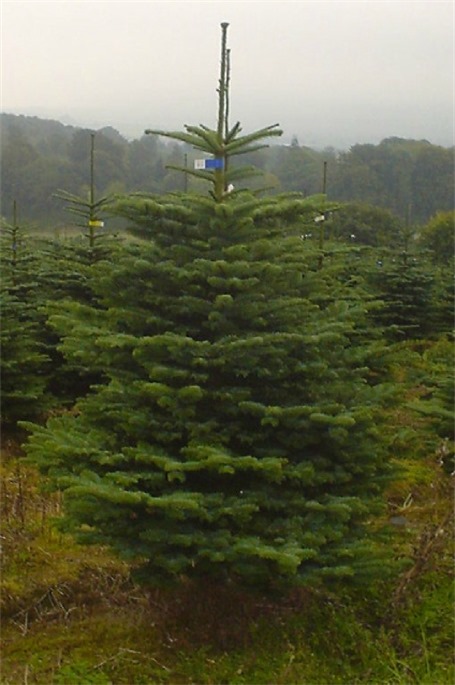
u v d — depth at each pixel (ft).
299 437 13.42
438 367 25.21
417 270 38.99
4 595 15.11
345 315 14.53
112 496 11.62
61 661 13.34
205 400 13.48
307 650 13.43
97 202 31.71
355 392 14.49
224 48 13.79
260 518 13.01
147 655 13.35
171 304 13.82
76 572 16.02
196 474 13.42
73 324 13.93
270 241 13.96
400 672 12.98
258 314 13.73
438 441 20.13
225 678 12.75
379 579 14.02
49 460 13.65
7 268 29.27
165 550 12.69
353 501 12.96
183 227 13.98
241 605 14.26
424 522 18.17
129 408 13.56
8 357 25.73
